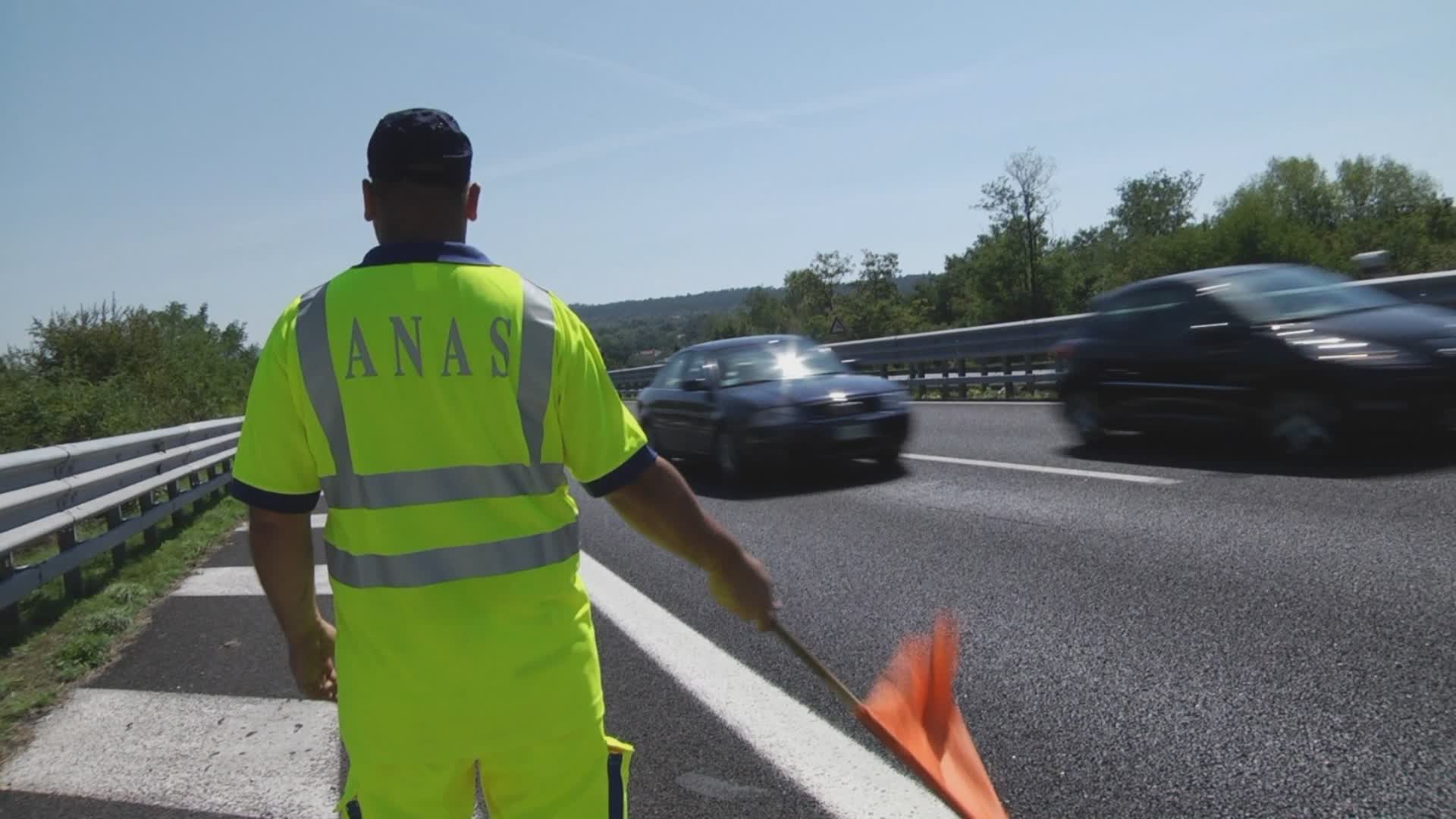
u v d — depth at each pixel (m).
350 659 1.74
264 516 1.76
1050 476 9.41
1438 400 8.06
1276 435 8.87
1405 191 77.25
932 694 2.30
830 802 3.44
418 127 1.81
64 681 5.20
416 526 1.69
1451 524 6.29
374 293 1.73
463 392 1.71
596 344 1.92
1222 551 6.20
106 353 21.20
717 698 4.48
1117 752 3.66
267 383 1.74
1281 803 3.20
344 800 1.81
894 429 10.39
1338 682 4.08
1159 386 9.90
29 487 6.26
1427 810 3.08
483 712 1.70
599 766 1.84
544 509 1.79
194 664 5.39
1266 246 60.53
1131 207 85.56
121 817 3.62
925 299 89.50
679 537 1.91
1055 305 65.88
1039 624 5.18
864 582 6.30
